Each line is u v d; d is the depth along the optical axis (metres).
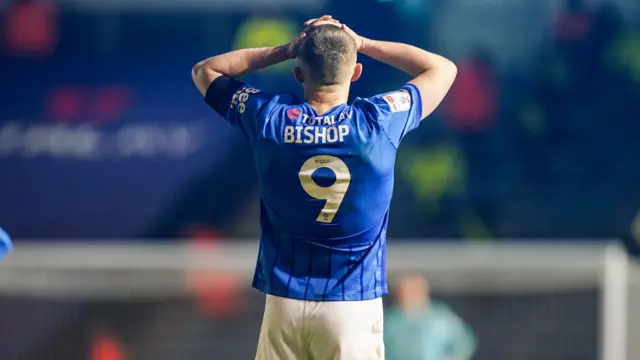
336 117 10.73
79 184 34.78
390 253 32.81
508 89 34.06
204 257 33.22
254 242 34.06
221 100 11.46
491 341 31.47
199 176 34.56
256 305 32.09
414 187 34.06
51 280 32.62
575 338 31.16
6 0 34.97
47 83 34.84
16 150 34.78
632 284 31.77
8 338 32.44
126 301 32.41
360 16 34.12
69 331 32.41
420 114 11.22
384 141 10.69
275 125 10.80
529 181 33.91
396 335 27.59
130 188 34.62
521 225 33.75
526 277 31.56
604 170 33.75
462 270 31.81
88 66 34.88
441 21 34.06
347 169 10.59
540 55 34.03
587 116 33.81
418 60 11.77
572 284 31.34
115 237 34.47
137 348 32.12
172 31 34.69
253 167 34.34
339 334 10.79
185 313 32.31
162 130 34.66
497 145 33.97
